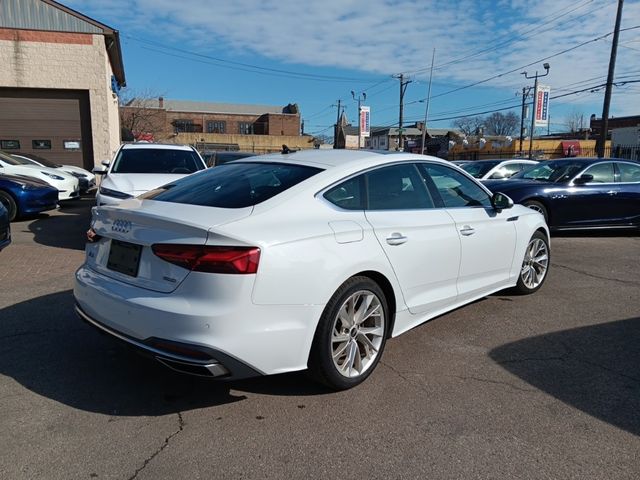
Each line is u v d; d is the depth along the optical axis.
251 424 3.05
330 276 3.19
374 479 2.57
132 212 3.19
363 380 3.57
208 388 3.48
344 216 3.47
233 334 2.84
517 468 2.67
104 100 20.81
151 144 9.31
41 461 2.66
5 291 5.54
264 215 3.13
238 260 2.84
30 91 20.42
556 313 5.12
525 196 9.18
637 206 9.58
